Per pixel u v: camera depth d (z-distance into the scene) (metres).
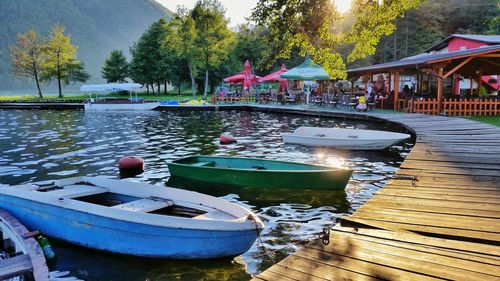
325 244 4.68
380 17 12.61
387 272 3.97
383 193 6.80
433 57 22.23
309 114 26.34
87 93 71.56
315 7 10.84
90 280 5.43
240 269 5.59
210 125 22.91
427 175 8.02
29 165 12.64
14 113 34.12
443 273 3.92
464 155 9.99
